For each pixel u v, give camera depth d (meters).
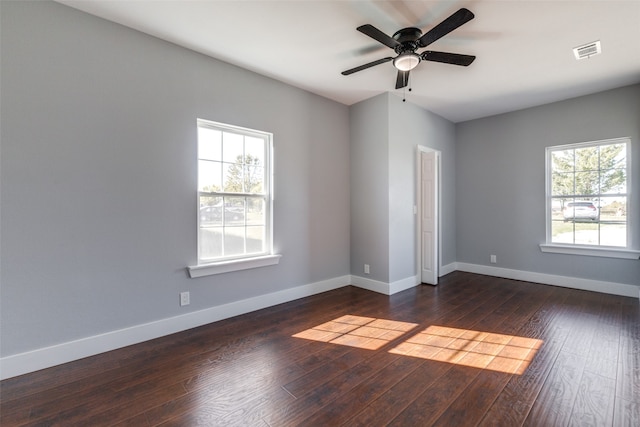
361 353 2.26
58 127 2.10
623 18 2.25
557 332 2.59
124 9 2.18
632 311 3.07
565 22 2.31
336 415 1.59
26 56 1.99
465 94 3.82
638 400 1.67
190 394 1.78
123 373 2.01
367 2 2.11
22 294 1.99
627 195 3.61
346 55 2.86
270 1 2.10
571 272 4.00
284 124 3.46
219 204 2.97
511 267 4.54
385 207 3.80
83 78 2.20
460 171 5.10
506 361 2.13
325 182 3.93
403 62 2.44
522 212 4.42
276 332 2.65
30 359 2.01
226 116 2.96
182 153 2.69
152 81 2.52
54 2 2.09
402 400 1.71
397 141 3.89
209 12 2.21
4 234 1.93
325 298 3.62
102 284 2.29
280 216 3.44
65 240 2.14
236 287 3.06
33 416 1.60
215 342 2.46
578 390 1.78
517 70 3.14
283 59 2.93
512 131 4.50
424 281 4.29
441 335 2.57
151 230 2.52
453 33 2.46
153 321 2.54
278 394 1.78
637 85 3.50
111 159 2.32
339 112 4.11
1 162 1.91
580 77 3.31
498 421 1.53
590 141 3.82
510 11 2.19
